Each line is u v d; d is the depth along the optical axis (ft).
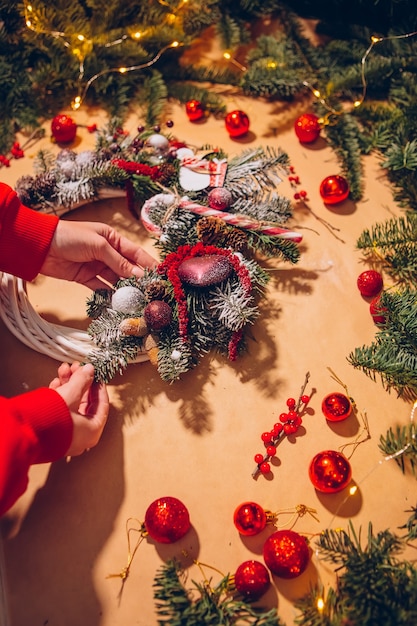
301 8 4.33
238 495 3.08
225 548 2.98
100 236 3.34
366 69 3.91
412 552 2.93
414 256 3.45
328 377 3.30
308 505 3.05
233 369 3.34
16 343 3.43
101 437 3.22
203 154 3.75
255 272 3.29
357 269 3.56
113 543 3.01
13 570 2.98
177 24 4.09
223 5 4.25
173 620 2.73
